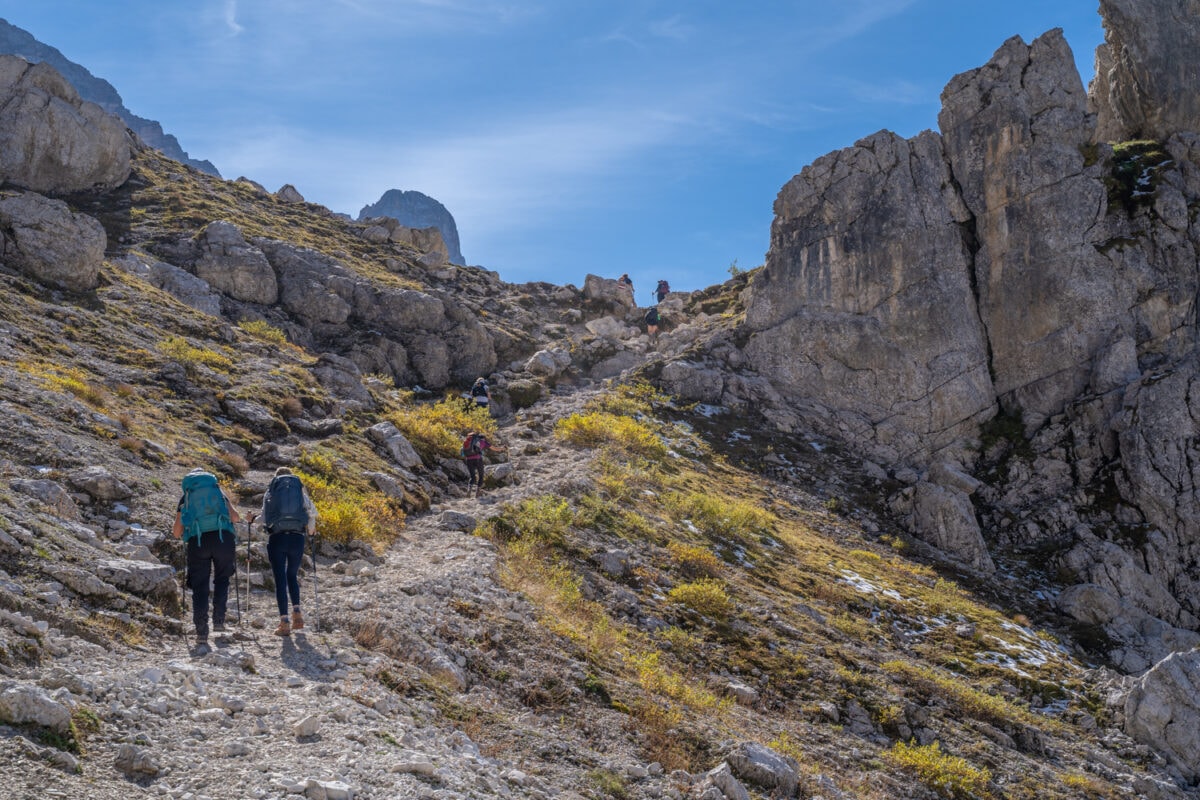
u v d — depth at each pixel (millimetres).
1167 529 31359
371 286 41406
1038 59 40344
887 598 25250
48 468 13891
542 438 32094
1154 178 38844
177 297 34062
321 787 6645
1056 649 25219
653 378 40438
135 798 6117
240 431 21109
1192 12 42750
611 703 12359
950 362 38281
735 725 13906
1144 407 33125
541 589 16484
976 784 15242
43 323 22859
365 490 20141
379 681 10242
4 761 5910
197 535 10367
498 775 8734
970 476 35750
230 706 8141
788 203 41938
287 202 53594
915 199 40000
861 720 16828
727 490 31672
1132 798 17078
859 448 38094
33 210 26750
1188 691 20297
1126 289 37094
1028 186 38688
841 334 39750
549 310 51969
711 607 19484
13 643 7684
